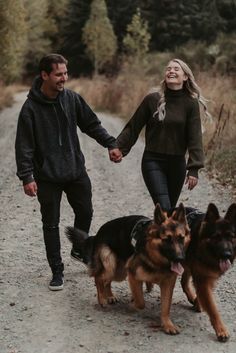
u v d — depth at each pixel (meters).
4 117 21.30
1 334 4.24
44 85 4.92
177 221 4.19
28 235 6.93
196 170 4.98
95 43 50.78
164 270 4.21
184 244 4.16
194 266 4.32
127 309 4.74
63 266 5.34
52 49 54.72
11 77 37.66
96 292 5.13
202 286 4.29
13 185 10.05
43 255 6.16
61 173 5.05
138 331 4.29
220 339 4.11
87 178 5.32
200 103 5.23
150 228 4.21
